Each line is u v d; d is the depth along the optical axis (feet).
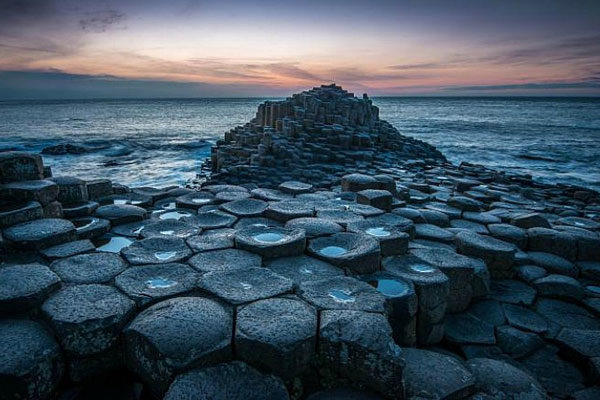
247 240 14.52
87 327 9.34
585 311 15.15
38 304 10.29
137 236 16.52
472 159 90.22
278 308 10.29
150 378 9.09
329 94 76.23
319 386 9.59
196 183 57.11
